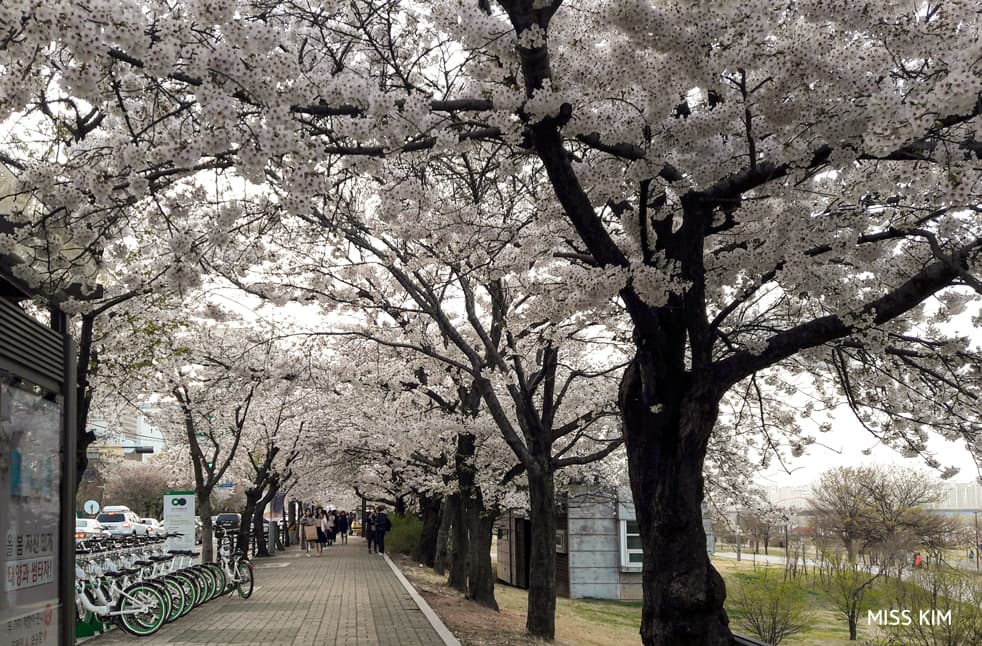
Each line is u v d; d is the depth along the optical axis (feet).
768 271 25.13
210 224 24.43
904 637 55.67
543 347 44.65
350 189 39.09
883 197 25.59
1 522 20.12
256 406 83.20
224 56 17.01
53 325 26.50
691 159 22.11
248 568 61.31
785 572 71.87
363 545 154.30
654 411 23.88
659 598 23.44
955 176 19.03
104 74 18.86
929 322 32.35
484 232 34.55
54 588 24.38
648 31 18.65
